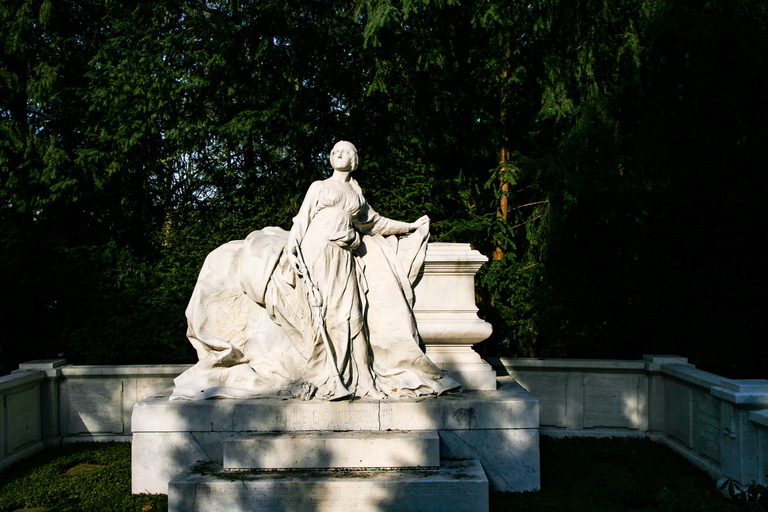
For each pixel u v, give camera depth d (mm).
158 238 9156
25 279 7578
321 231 5258
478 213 8711
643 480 5352
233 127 8062
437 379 5340
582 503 4785
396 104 8492
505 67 8055
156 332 7410
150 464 5043
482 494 4371
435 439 4668
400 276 5523
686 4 6680
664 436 6645
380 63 8109
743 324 6859
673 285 7035
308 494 4355
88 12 9453
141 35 8695
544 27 7695
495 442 5020
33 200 8125
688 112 6656
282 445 4648
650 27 6754
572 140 7359
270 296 5434
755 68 6172
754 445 4746
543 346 8609
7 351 8016
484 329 5500
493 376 5496
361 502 4359
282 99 8203
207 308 5609
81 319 7758
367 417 4953
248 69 8500
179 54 8617
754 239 6695
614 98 7812
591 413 6941
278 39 8430
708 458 5543
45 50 8586
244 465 4637
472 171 8781
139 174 9406
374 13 7375
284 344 5477
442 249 5664
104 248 8195
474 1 8023
